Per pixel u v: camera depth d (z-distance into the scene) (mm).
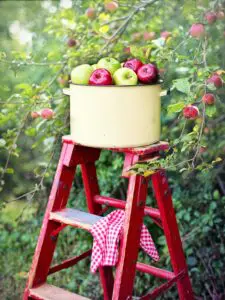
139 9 2553
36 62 2586
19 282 2857
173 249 2088
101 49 2574
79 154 2109
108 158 2969
